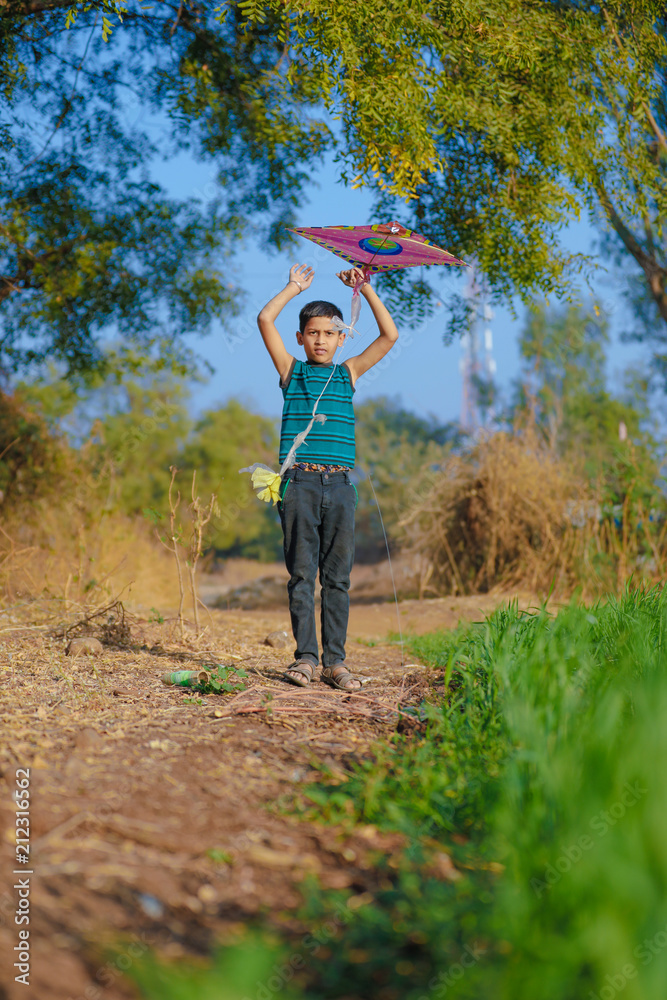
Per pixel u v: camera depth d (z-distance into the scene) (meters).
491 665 3.30
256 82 8.38
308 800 2.35
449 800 2.29
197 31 8.42
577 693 2.59
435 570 12.15
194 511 5.65
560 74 6.68
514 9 6.44
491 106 6.49
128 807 2.21
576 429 18.09
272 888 1.83
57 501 9.75
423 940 1.62
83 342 9.76
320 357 4.05
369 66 6.11
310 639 4.05
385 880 1.88
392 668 5.11
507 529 10.96
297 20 5.90
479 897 1.71
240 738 2.96
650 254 10.79
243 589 14.08
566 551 10.08
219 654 5.06
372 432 31.08
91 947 1.54
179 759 2.66
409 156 6.20
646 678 2.63
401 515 12.77
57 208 8.77
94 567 8.70
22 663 4.31
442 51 6.09
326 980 1.50
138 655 4.79
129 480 21.92
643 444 9.88
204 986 1.40
